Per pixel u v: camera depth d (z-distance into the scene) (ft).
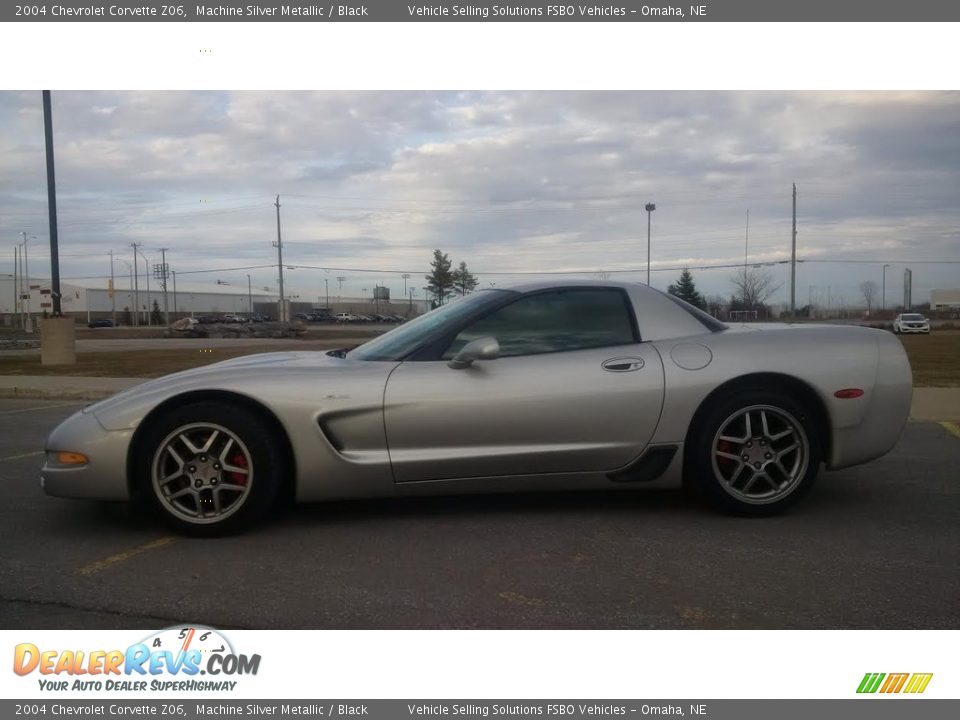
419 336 15.30
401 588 11.78
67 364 63.21
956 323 228.63
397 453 14.16
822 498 16.72
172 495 13.88
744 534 14.17
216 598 11.46
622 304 15.38
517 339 14.90
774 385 14.96
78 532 14.56
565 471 14.60
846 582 11.91
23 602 11.35
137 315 314.96
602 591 11.63
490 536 14.14
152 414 13.78
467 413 14.14
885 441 15.20
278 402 13.83
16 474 20.02
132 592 11.69
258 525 14.83
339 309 435.53
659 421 14.53
